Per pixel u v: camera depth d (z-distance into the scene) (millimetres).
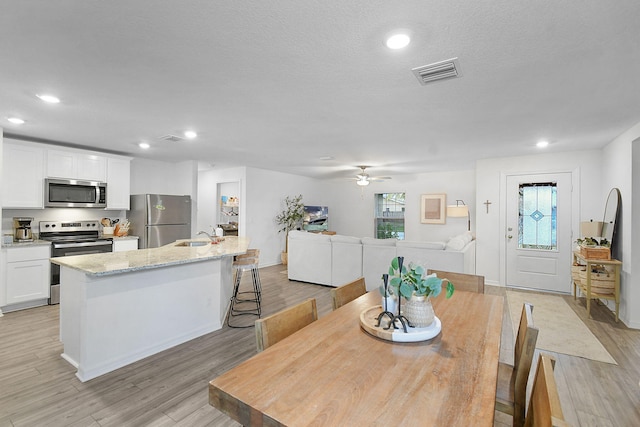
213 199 7617
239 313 4074
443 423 865
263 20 1601
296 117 3232
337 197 9383
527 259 5359
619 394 2336
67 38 1770
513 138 4121
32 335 3248
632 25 1617
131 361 2711
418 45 1837
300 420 877
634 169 3588
